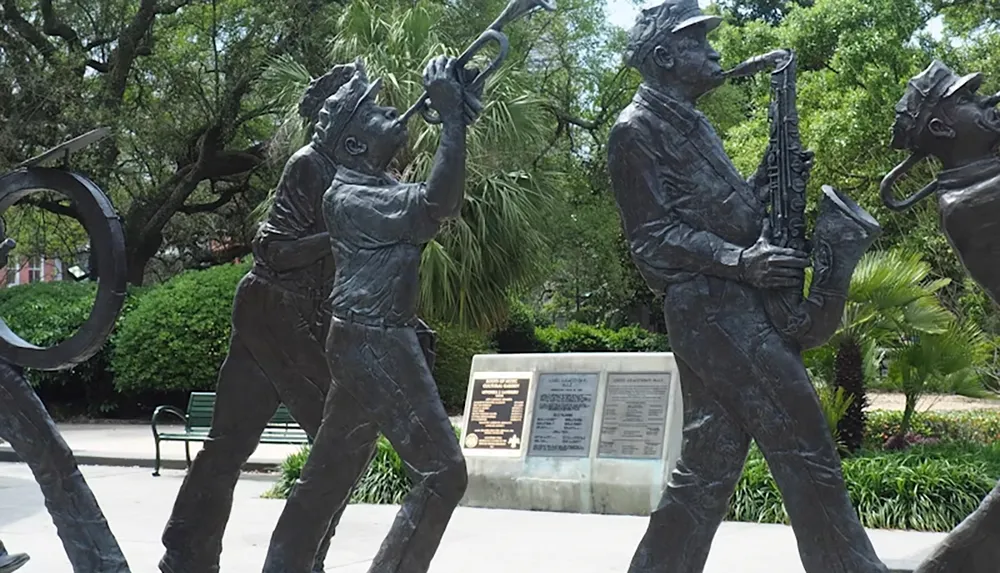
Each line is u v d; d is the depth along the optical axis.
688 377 4.57
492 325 15.20
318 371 5.46
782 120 4.53
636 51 4.65
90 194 5.57
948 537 4.34
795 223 4.46
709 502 4.50
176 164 23.47
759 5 27.88
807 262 4.39
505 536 8.12
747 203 4.52
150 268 28.36
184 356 16.80
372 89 5.15
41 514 9.40
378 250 4.86
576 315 28.48
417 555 4.72
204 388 16.92
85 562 5.63
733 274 4.43
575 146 23.80
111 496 10.46
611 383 9.23
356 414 4.95
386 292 4.82
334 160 5.35
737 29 16.77
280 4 20.44
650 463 8.88
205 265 27.09
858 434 10.09
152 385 17.02
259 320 5.50
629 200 4.59
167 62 22.17
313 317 5.45
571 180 22.83
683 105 4.59
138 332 17.00
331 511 5.05
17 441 5.69
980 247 4.30
